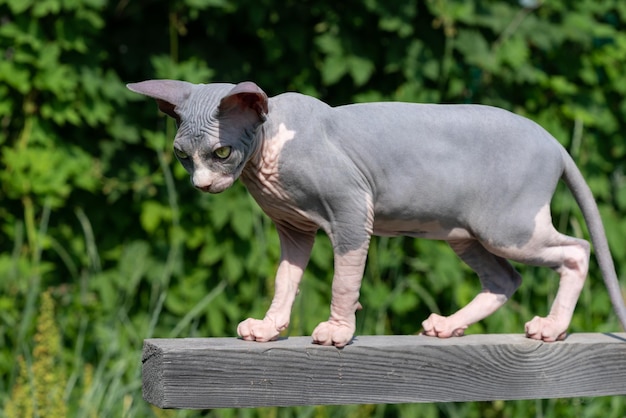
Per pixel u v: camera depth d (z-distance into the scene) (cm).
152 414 351
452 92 414
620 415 406
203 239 402
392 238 408
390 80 418
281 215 218
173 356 201
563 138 428
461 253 246
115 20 408
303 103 213
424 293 402
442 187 220
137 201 399
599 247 250
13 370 355
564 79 436
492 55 415
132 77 411
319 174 208
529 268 417
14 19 385
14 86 380
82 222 385
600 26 433
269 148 207
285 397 208
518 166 226
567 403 405
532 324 235
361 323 398
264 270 390
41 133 392
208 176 199
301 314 370
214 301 401
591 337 244
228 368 204
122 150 405
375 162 214
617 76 441
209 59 410
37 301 384
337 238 212
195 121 198
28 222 385
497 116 228
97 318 390
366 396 214
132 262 399
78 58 394
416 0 409
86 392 347
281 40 407
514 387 227
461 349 222
